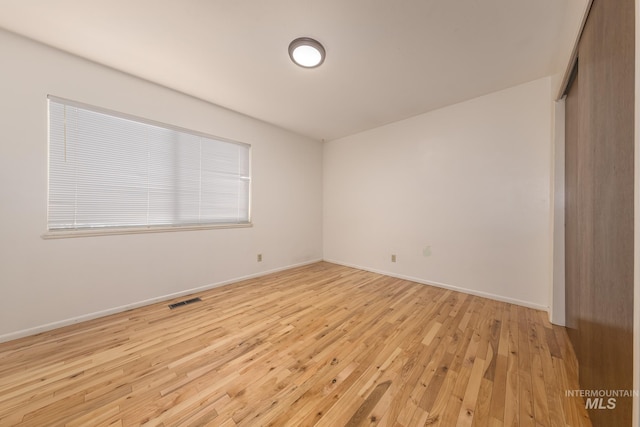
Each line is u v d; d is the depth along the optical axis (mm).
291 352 1648
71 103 2008
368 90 2527
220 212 3064
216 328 1972
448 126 2908
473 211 2729
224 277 3066
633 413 732
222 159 3066
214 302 2510
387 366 1500
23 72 1803
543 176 2289
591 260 1145
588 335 1186
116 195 2262
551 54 1898
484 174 2643
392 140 3480
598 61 1042
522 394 1270
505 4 1446
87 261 2086
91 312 2104
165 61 2074
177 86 2500
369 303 2488
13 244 1777
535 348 1677
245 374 1430
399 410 1176
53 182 1949
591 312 1144
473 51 1896
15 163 1781
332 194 4340
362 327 1991
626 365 810
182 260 2684
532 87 2334
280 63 2080
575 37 1309
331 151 4355
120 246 2260
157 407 1189
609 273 952
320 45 1832
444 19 1572
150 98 2420
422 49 1878
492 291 2604
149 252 2443
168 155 2598
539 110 2301
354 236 3994
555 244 2020
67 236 1987
